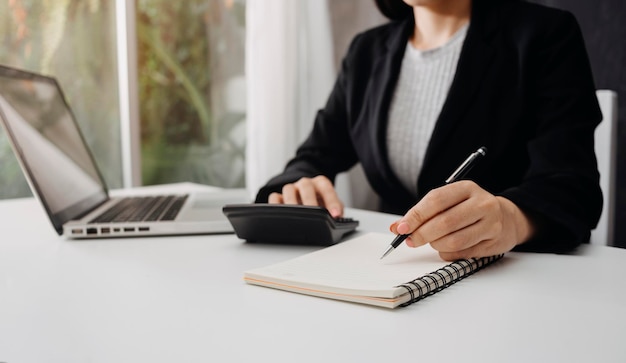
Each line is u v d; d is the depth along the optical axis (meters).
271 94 2.40
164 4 2.37
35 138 1.00
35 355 0.46
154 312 0.56
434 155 1.18
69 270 0.72
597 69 2.09
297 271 0.65
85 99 2.17
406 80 1.32
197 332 0.50
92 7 2.15
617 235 2.06
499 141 1.15
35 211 1.19
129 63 2.22
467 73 1.17
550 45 1.12
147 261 0.77
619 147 2.05
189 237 0.92
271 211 0.81
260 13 2.36
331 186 1.02
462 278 0.66
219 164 2.60
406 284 0.58
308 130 2.56
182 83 2.45
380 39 1.41
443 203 0.68
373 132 1.32
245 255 0.80
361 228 0.99
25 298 0.61
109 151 2.25
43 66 2.05
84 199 1.10
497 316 0.54
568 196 0.86
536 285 0.64
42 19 2.03
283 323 0.52
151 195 1.33
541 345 0.47
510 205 0.78
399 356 0.45
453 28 1.29
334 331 0.50
